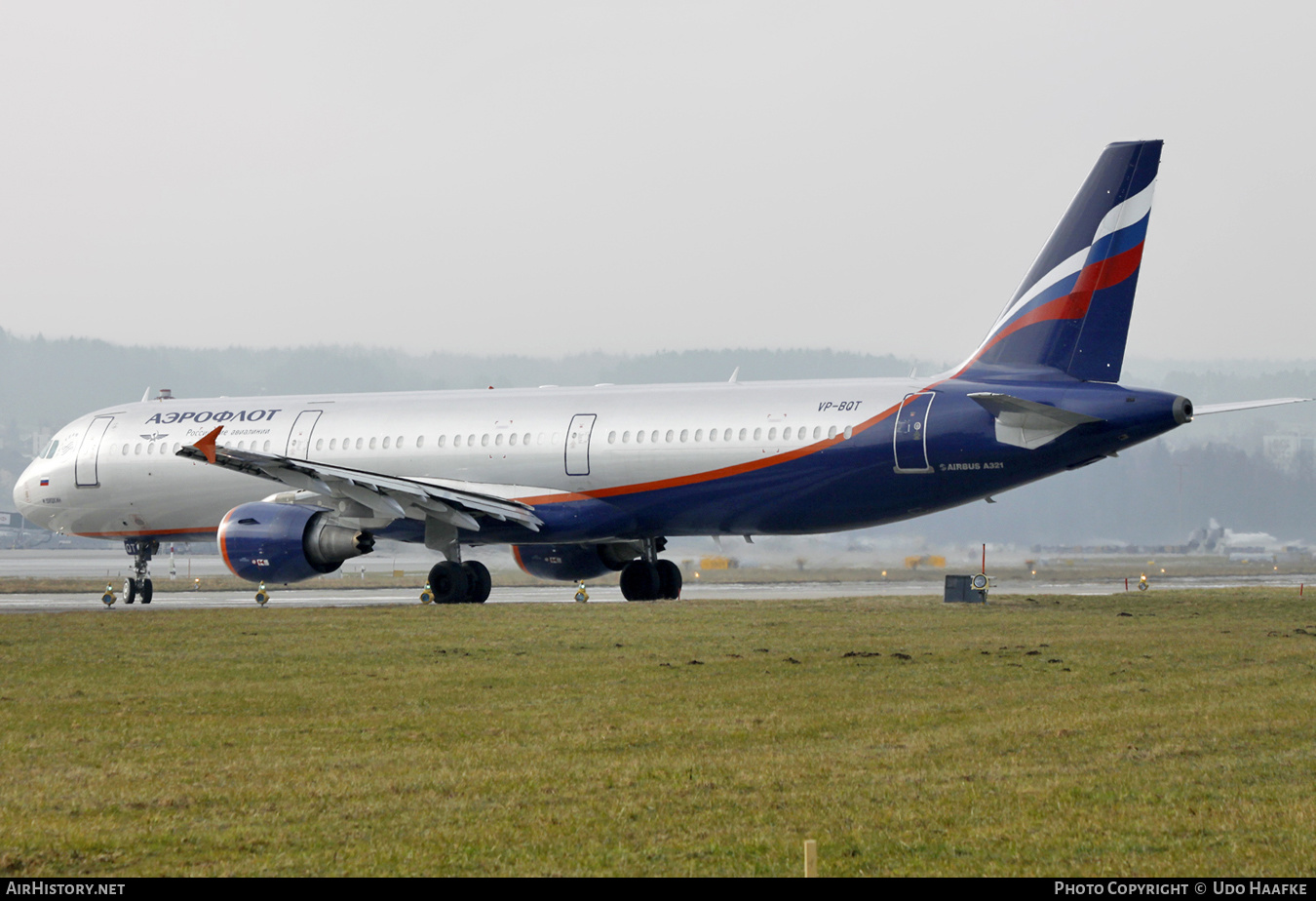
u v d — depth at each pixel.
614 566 130.75
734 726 49.50
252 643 77.69
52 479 136.12
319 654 72.25
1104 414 97.19
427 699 56.75
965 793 38.22
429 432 122.06
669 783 39.78
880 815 35.66
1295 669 64.75
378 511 109.94
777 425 109.19
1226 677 62.22
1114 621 90.31
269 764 42.88
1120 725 48.97
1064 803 36.97
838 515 108.88
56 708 54.75
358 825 34.97
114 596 133.25
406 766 42.50
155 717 52.53
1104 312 100.00
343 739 47.53
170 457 131.38
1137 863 31.09
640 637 80.25
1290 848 32.09
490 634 82.00
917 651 72.38
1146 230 98.81
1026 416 99.31
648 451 113.19
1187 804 36.53
